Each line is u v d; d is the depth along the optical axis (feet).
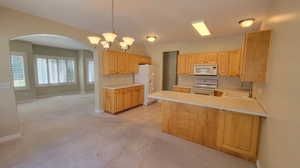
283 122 3.96
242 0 6.56
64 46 21.49
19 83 17.25
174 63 20.65
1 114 7.79
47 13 8.33
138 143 8.05
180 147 7.73
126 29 11.50
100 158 6.59
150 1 6.75
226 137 7.20
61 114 13.07
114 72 14.02
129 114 13.51
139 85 16.47
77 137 8.60
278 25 5.10
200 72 14.70
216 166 6.23
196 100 8.27
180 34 13.12
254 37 6.49
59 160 6.37
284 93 4.03
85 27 11.06
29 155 6.68
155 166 6.12
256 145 6.47
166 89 21.39
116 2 6.87
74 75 25.16
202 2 6.81
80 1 6.83
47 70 21.44
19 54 16.96
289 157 3.44
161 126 10.23
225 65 13.34
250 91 11.84
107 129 9.87
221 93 12.76
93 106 16.17
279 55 4.71
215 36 13.94
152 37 11.67
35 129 9.62
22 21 8.20
